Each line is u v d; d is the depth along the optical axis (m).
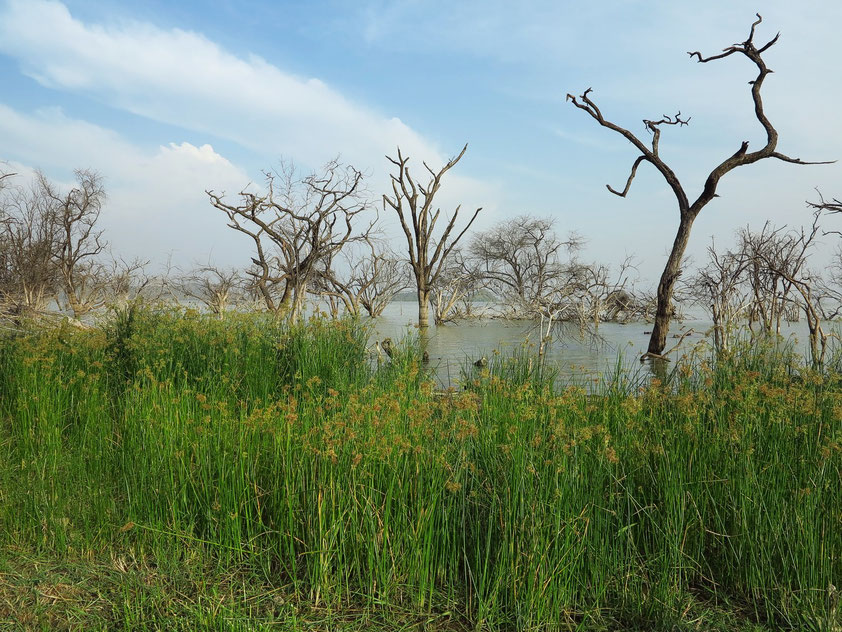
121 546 4.22
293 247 24.73
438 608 3.66
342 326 10.20
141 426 5.13
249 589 3.79
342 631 3.41
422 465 4.09
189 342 8.95
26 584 3.70
